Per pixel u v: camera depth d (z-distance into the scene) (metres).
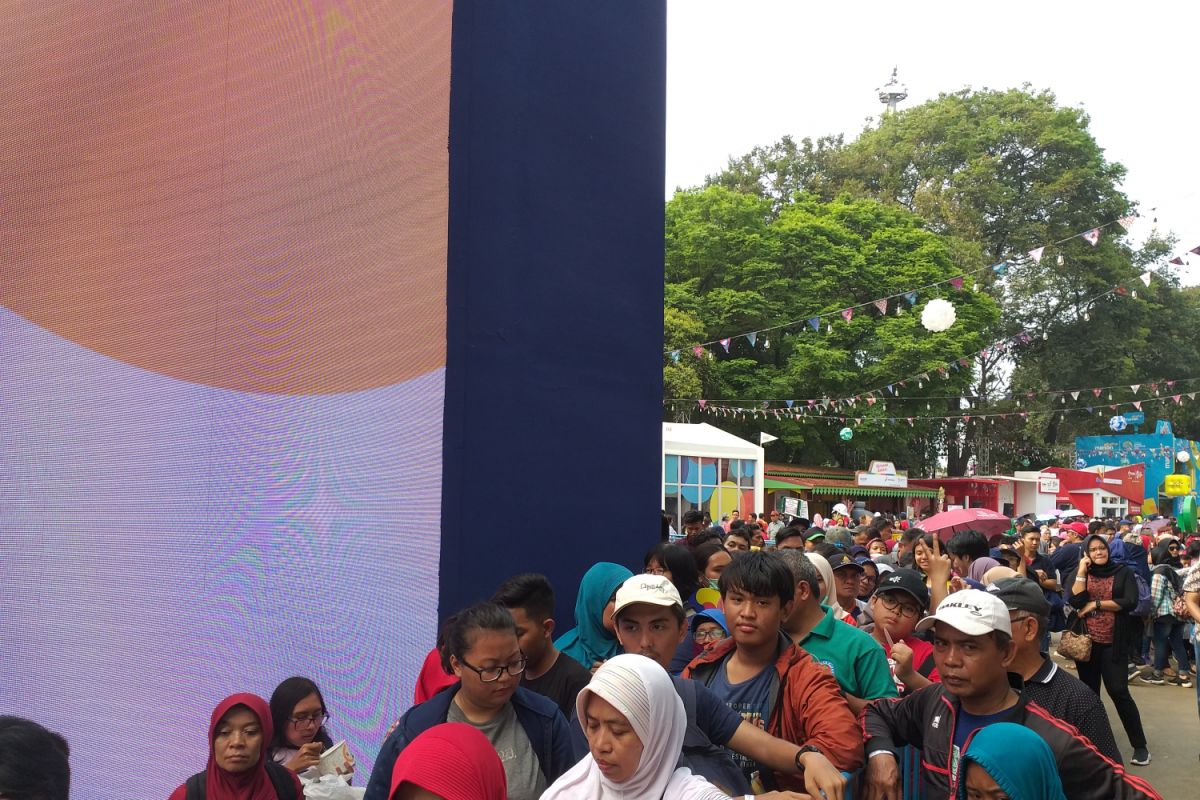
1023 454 48.06
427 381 5.12
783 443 39.16
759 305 35.47
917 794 3.86
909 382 36.47
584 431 5.75
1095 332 44.66
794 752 3.06
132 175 6.80
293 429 5.73
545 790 3.07
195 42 6.54
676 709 2.61
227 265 6.19
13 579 7.09
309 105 5.86
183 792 3.75
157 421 6.43
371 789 3.21
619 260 6.05
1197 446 45.31
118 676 6.36
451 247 5.09
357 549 5.33
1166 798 7.39
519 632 3.88
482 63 5.30
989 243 46.34
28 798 3.04
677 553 5.26
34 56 7.53
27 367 7.23
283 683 4.60
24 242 7.40
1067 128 45.59
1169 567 12.32
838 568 6.05
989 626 3.15
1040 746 2.69
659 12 6.50
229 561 5.93
